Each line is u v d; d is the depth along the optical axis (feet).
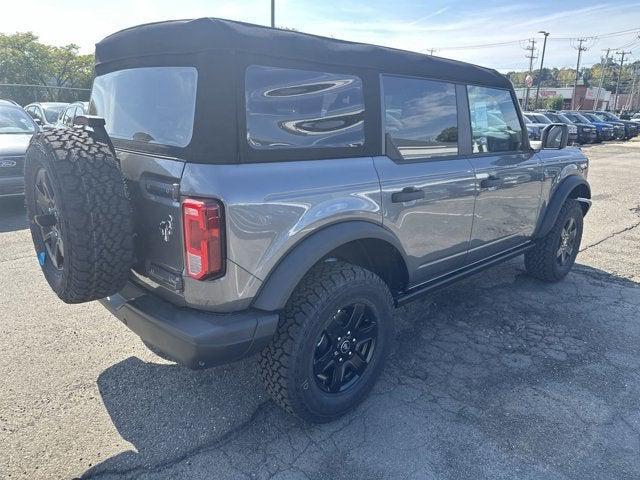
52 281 8.39
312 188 7.79
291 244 7.62
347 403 8.91
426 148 10.24
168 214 7.36
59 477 7.52
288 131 7.66
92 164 7.21
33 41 114.01
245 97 7.09
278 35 7.47
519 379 10.34
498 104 12.39
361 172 8.66
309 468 7.80
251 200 7.02
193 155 7.00
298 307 7.88
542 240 15.03
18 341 11.49
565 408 9.35
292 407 8.16
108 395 9.56
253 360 10.87
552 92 244.22
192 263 7.07
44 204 8.50
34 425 8.66
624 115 155.33
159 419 8.91
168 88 7.50
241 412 9.14
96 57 9.62
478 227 11.84
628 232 22.76
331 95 8.27
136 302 7.94
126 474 7.63
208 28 6.84
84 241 7.10
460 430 8.71
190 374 10.30
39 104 44.98
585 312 13.65
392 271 10.19
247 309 7.48
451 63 10.87
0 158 22.97
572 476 7.68
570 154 15.64
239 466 7.83
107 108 9.21
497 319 13.16
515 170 12.67
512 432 8.67
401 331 12.49
